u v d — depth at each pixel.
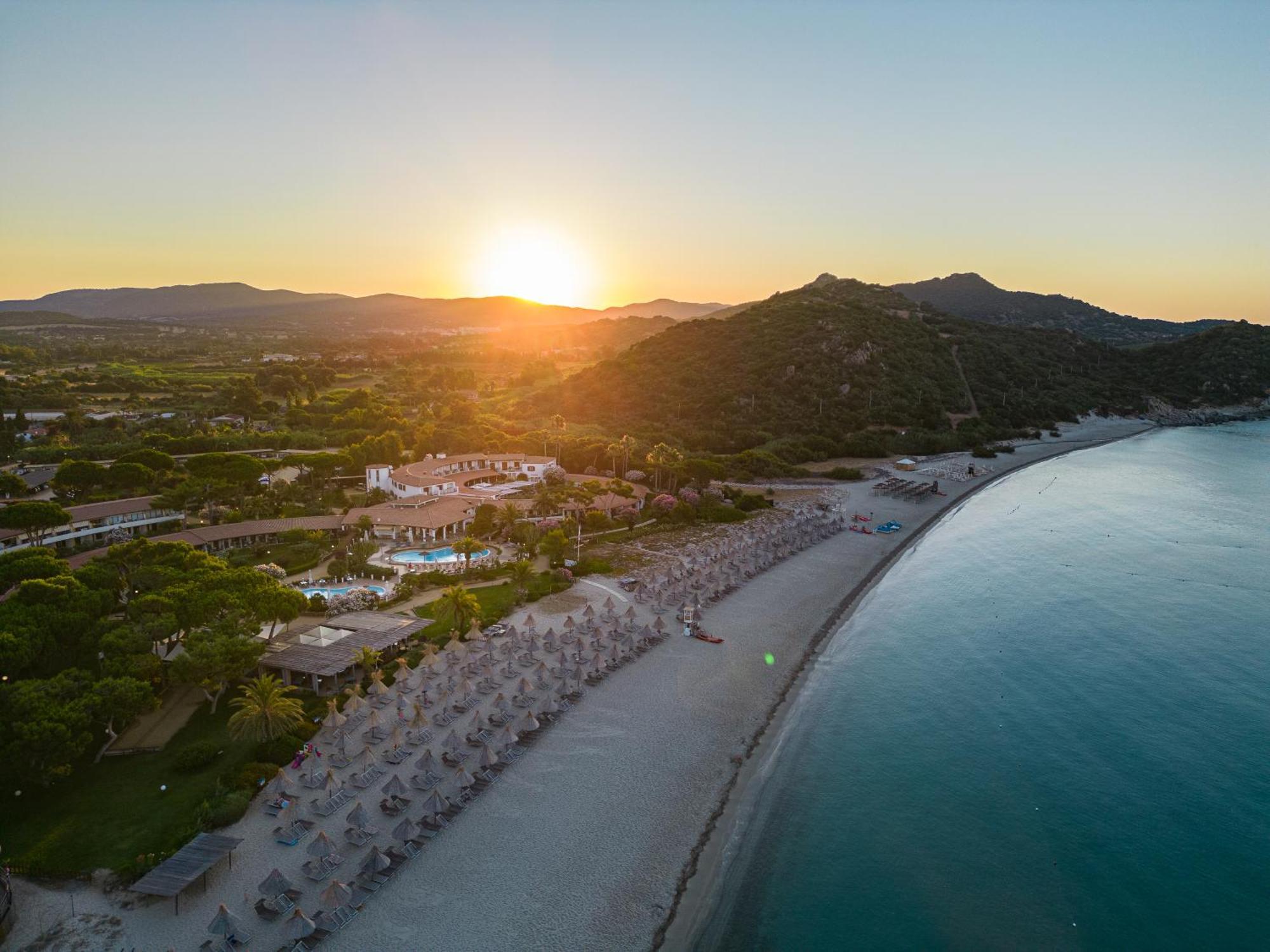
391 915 41.03
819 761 58.47
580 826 49.38
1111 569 104.06
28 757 47.00
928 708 66.81
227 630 61.44
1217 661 75.25
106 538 103.56
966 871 46.81
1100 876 46.44
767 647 78.31
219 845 43.53
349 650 67.25
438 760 55.28
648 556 107.62
